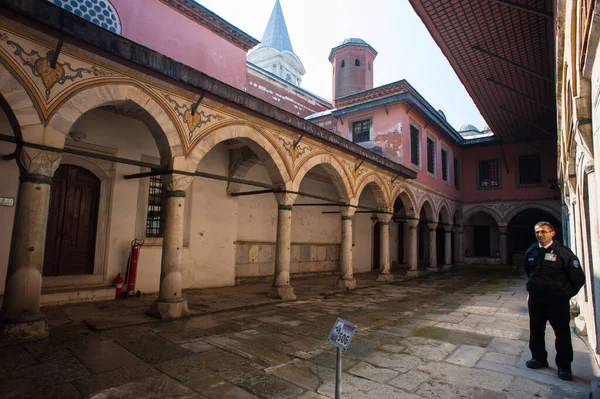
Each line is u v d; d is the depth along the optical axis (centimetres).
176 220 711
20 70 508
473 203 2312
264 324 680
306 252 1528
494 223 2372
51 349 490
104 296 830
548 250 466
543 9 880
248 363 470
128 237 910
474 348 556
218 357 489
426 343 582
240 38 1256
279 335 608
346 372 448
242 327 652
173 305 692
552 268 454
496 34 1007
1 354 461
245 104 816
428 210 1866
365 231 1850
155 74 662
